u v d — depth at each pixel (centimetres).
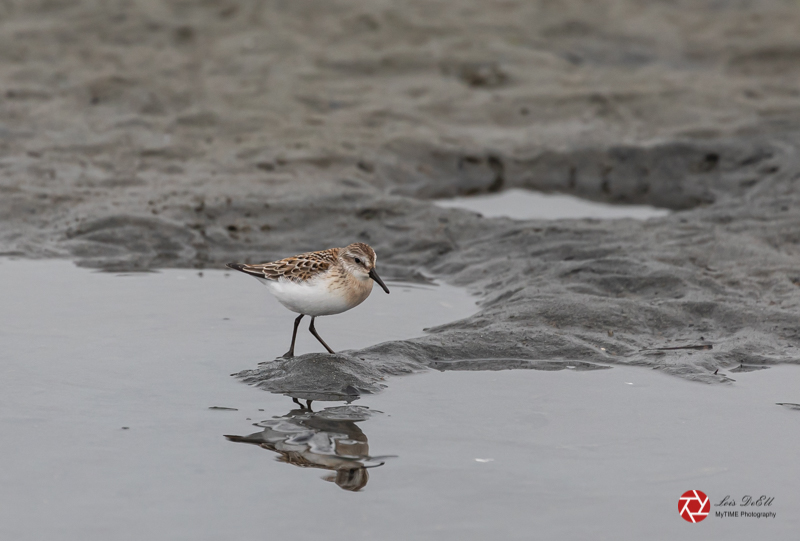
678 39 3183
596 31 3200
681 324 1159
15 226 1614
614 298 1220
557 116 2531
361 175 2052
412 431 846
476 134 2383
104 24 2900
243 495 718
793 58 3020
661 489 740
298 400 917
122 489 723
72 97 2391
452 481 746
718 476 762
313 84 2617
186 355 1046
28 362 1007
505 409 904
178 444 805
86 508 694
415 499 717
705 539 670
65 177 1866
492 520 689
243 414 876
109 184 1850
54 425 839
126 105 2367
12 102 2317
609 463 785
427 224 1677
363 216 1714
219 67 2695
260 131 2242
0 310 1205
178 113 2323
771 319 1154
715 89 2686
